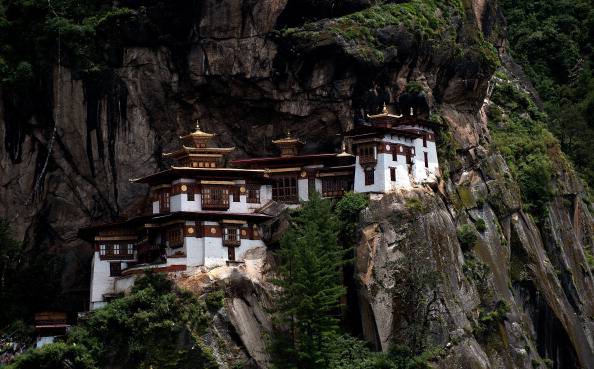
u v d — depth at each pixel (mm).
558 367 146000
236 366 118188
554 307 145875
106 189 138875
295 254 119312
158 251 128500
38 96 138250
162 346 118375
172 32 135625
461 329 125812
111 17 136875
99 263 130500
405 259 124625
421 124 136500
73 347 118500
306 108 136125
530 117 179125
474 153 147500
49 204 139875
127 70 137250
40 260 139625
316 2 135500
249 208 130000
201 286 121062
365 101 136500
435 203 131500
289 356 117375
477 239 138250
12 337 127875
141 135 137375
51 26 137375
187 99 136875
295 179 132500
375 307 122438
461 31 147375
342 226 126875
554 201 164125
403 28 137125
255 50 134000
